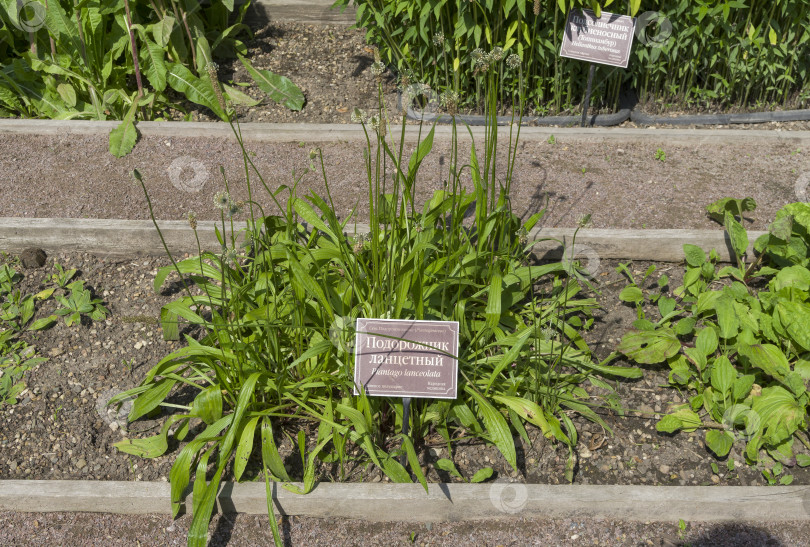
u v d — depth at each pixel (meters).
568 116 4.20
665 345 2.59
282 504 2.22
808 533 2.22
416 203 3.42
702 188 3.60
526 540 2.21
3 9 4.13
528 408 2.30
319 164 3.79
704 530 2.24
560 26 3.90
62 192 3.53
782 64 4.09
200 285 2.70
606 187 3.60
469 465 2.35
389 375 2.16
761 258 3.10
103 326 2.89
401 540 2.21
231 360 2.31
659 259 3.22
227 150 3.90
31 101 4.19
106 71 4.07
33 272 3.13
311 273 2.56
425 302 2.52
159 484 2.26
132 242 3.21
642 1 3.94
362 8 4.08
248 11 5.19
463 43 4.00
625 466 2.36
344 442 2.27
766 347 2.52
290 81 4.45
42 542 2.20
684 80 4.26
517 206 3.44
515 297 2.74
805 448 2.42
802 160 3.85
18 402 2.57
